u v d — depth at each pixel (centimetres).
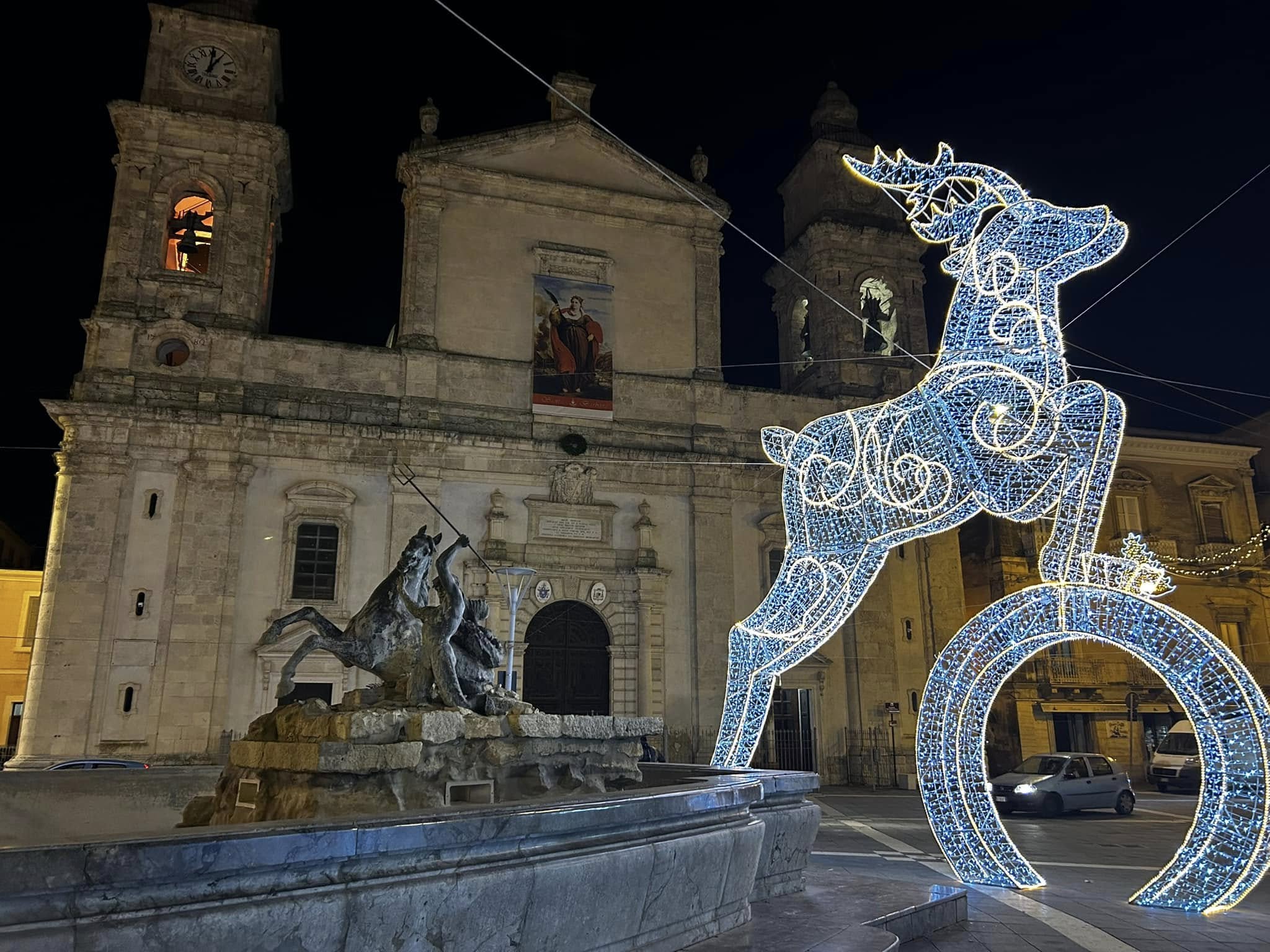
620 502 3164
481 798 703
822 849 1587
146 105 2950
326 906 402
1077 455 1074
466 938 454
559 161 3388
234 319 2916
